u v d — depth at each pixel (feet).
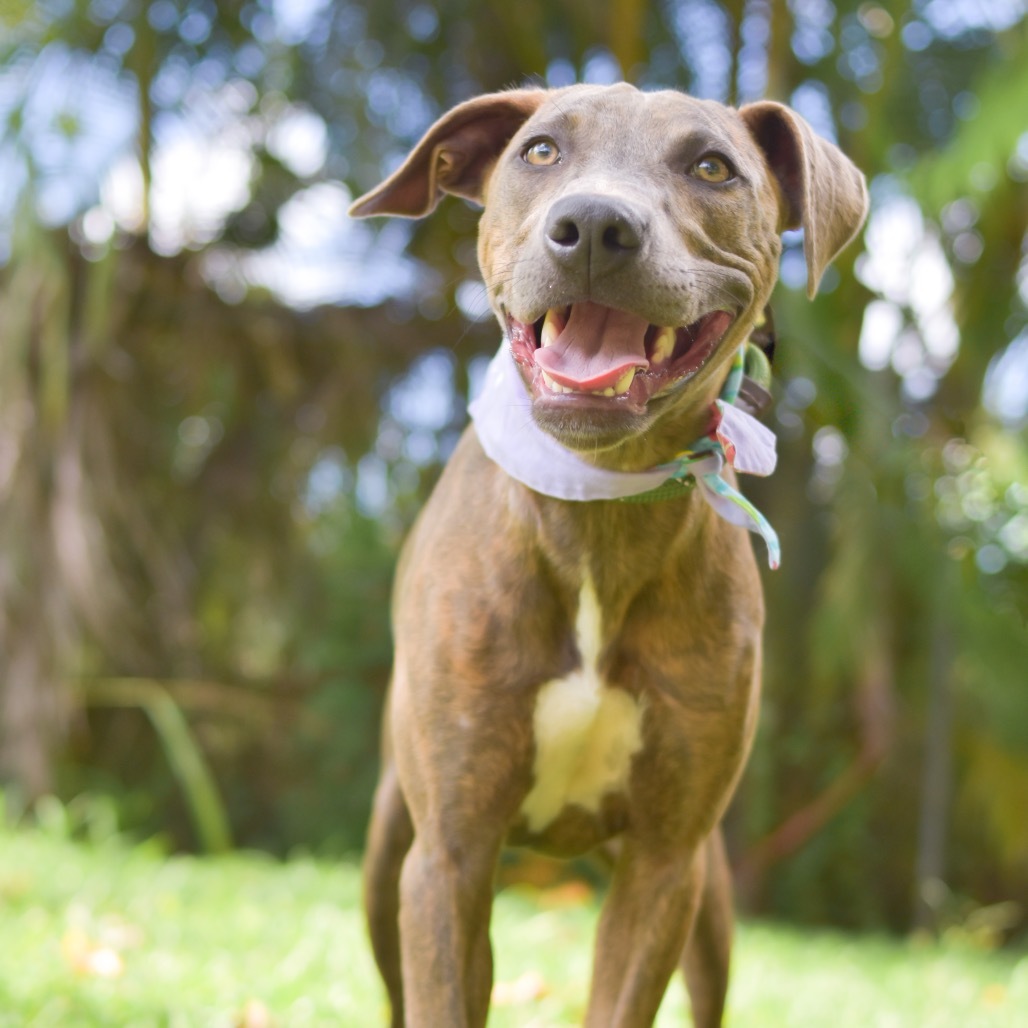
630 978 9.96
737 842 29.37
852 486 27.37
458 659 9.91
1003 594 28.30
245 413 31.24
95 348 27.43
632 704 10.02
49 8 27.43
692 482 9.74
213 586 31.60
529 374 9.18
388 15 29.99
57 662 26.66
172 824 30.71
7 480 26.43
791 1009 15.76
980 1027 15.69
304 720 31.63
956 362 29.78
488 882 10.10
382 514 32.37
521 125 10.90
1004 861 30.12
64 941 14.40
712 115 9.57
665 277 8.43
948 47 30.32
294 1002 13.46
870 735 28.27
